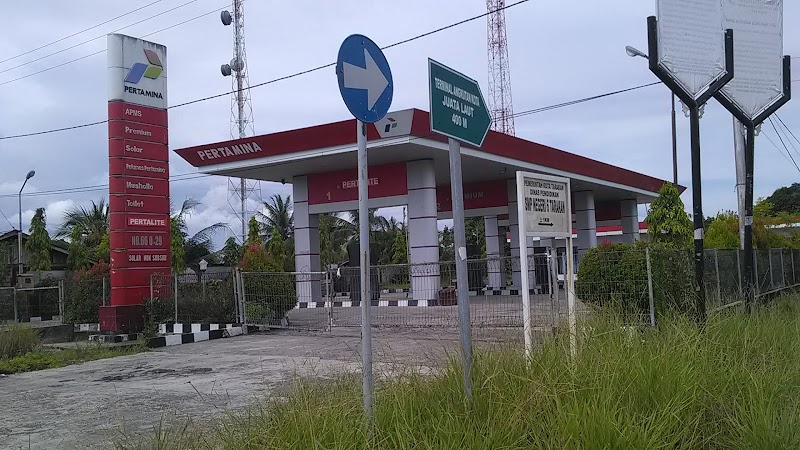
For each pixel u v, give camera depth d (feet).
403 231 154.20
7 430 20.84
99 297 59.57
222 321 50.26
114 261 50.11
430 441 13.37
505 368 16.88
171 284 51.85
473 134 17.61
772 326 24.53
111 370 33.86
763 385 16.63
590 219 95.81
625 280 32.76
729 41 28.12
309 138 57.82
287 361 32.99
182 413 21.83
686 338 19.79
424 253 61.41
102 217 122.42
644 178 98.58
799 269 71.87
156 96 52.95
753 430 14.21
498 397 15.25
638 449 12.64
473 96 17.71
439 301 47.91
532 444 13.82
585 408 13.70
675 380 16.05
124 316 49.14
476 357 17.17
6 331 42.83
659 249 33.58
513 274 66.13
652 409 14.87
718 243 75.31
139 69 51.90
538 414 14.62
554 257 31.19
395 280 50.67
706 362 18.28
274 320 49.80
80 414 22.88
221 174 67.82
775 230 98.02
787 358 20.76
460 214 16.76
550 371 16.62
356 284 50.83
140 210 51.26
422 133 54.44
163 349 42.19
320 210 67.67
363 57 15.71
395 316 45.78
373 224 162.30
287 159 60.18
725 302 29.99
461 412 14.88
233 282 51.55
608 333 19.67
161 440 14.94
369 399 14.80
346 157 59.36
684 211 74.23
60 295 61.52
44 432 20.44
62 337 54.70
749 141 33.19
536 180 21.20
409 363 19.92
